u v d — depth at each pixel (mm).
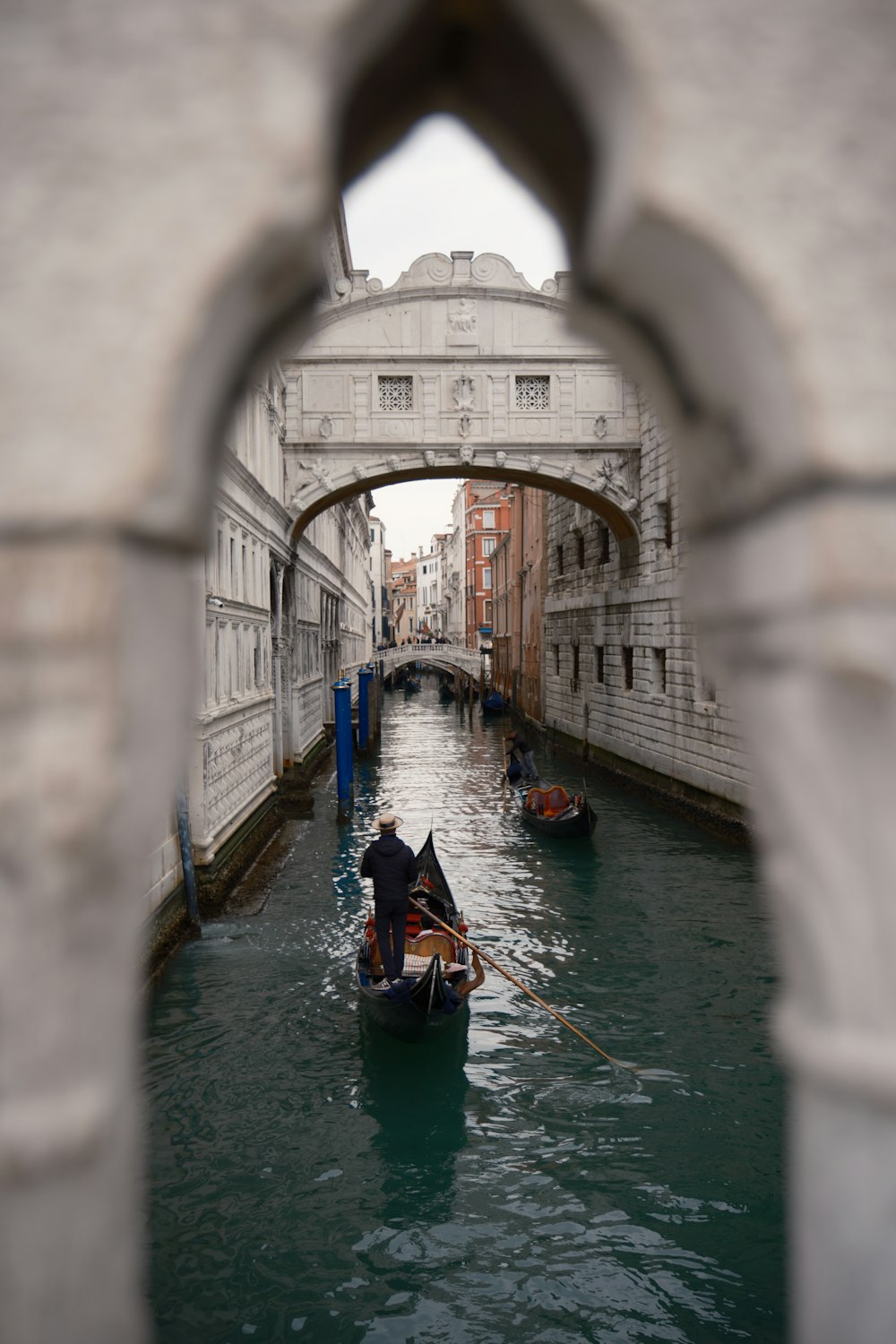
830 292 1598
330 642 30672
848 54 1612
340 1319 4535
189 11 1588
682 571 16562
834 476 1586
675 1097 6676
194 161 1591
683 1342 4402
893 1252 1725
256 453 14961
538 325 17828
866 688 1631
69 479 1584
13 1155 1621
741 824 14125
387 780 22688
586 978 8977
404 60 1824
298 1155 5922
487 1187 5605
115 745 1611
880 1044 1700
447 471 18750
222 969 9023
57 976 1632
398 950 7605
